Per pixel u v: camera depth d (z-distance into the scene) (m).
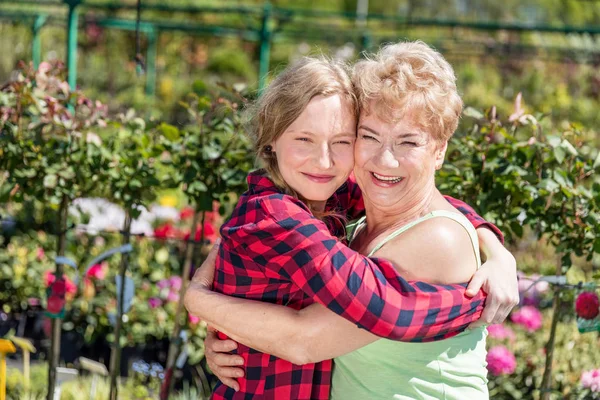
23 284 4.75
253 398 1.95
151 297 4.58
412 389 1.82
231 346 1.97
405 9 14.91
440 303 1.74
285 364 1.92
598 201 2.76
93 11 10.41
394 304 1.71
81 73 10.97
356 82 1.87
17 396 3.62
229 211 3.79
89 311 4.52
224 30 8.21
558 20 14.09
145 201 3.09
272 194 1.84
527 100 9.88
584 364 3.73
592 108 9.51
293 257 1.76
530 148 2.87
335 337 1.80
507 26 6.61
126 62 11.29
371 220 1.98
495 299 1.81
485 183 2.90
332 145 1.86
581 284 2.85
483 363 1.92
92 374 3.99
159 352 4.48
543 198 2.82
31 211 4.79
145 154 3.00
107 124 3.10
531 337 3.98
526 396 3.74
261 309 1.87
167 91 11.02
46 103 2.96
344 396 1.90
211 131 2.99
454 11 14.12
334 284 1.71
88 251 4.71
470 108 2.95
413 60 1.83
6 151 3.01
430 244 1.80
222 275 1.95
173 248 4.82
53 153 3.01
